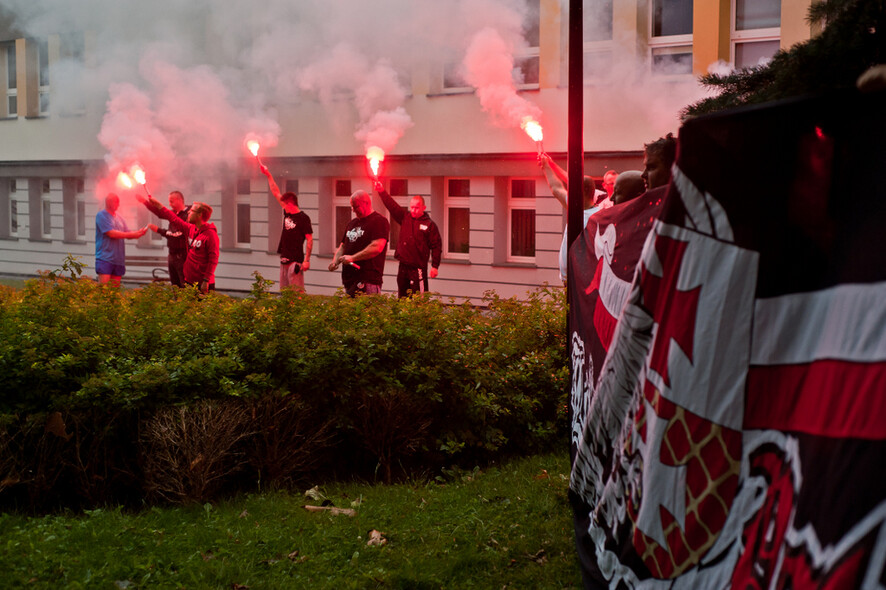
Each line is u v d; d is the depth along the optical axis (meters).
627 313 3.11
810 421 2.30
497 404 6.34
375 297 6.68
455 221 19.05
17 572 4.02
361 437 5.85
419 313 6.36
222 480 5.28
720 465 2.68
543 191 17.30
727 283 2.67
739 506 2.60
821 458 2.19
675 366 2.84
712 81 4.32
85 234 25.42
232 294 22.14
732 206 2.64
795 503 2.27
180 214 14.82
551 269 17.36
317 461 5.69
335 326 6.14
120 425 5.21
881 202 2.24
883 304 2.14
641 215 4.09
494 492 5.39
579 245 5.34
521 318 7.25
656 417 2.93
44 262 26.52
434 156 18.58
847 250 2.30
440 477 5.84
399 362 6.05
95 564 4.19
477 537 4.59
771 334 2.52
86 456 5.13
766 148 2.55
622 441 3.38
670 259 2.89
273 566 4.25
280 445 5.50
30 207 26.67
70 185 25.86
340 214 20.72
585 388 4.72
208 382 5.39
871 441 2.05
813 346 2.38
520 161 17.41
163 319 6.04
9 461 4.98
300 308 6.18
